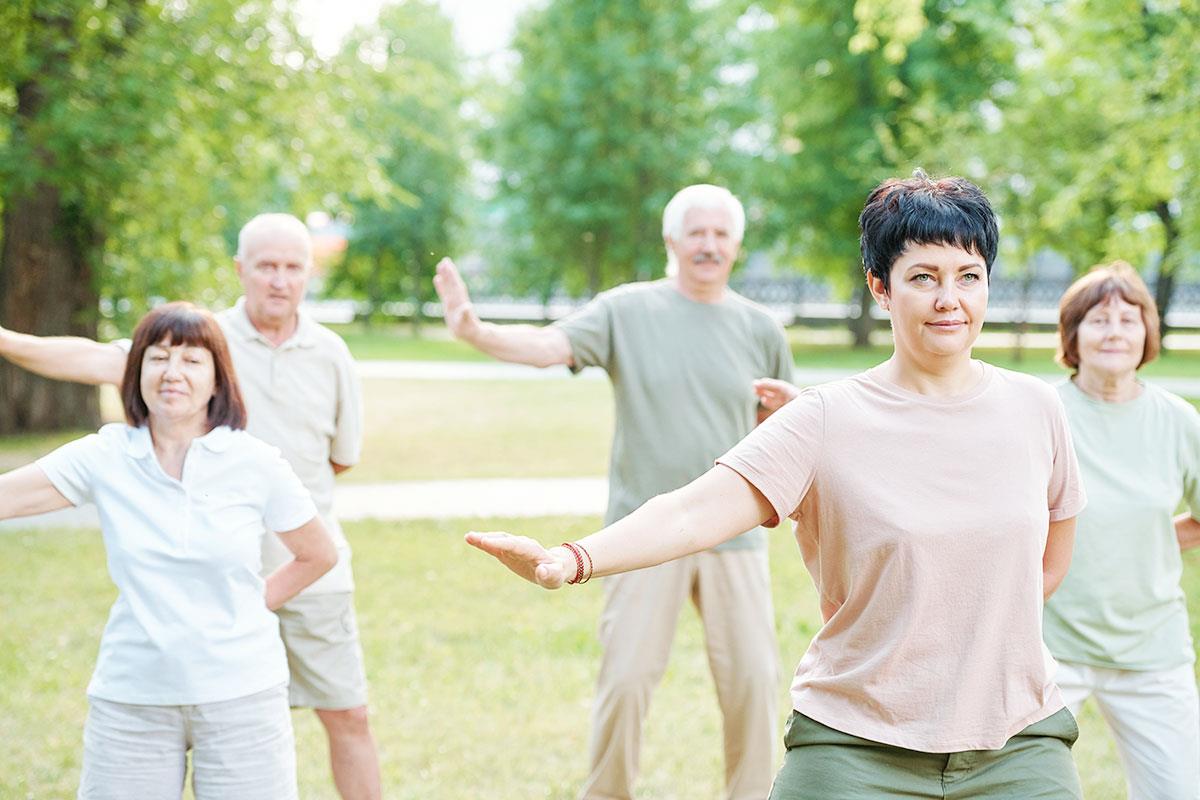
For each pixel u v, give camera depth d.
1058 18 19.64
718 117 35.12
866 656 2.43
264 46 14.39
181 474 3.10
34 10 13.27
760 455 2.40
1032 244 27.97
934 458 2.40
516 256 39.88
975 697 2.40
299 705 4.05
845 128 33.94
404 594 7.84
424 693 5.87
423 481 12.45
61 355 4.04
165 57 13.33
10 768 4.84
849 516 2.39
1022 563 2.39
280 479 3.21
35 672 6.06
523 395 21.25
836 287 38.66
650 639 4.19
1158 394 3.70
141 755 2.99
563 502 11.29
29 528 9.84
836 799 2.38
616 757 4.23
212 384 3.14
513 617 7.33
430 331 46.12
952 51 32.59
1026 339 39.31
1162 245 22.31
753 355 4.41
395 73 16.31
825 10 33.69
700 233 4.34
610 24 35.34
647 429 4.31
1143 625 3.58
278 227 4.15
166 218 14.44
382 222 42.66
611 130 34.78
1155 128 14.06
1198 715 3.64
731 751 4.32
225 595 3.05
